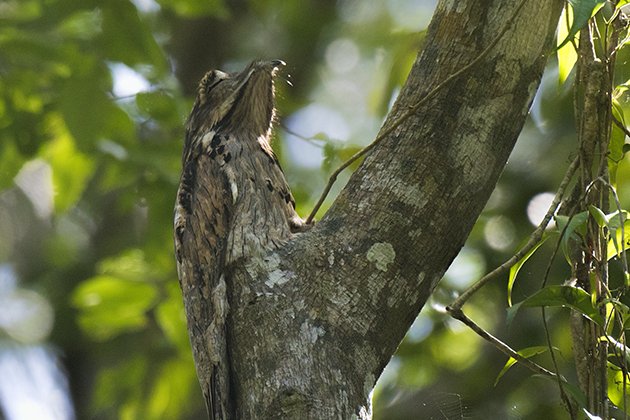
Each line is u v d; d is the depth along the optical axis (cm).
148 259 1220
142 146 1220
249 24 1670
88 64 1095
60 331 1639
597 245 636
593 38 675
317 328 591
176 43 1622
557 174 1246
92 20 1144
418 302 607
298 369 583
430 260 607
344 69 1745
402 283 601
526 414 1166
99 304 1215
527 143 1279
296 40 1695
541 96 1242
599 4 581
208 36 1628
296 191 1255
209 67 1623
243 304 625
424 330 1300
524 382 1208
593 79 654
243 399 604
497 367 1233
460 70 609
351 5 1725
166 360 1361
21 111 1191
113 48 1103
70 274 1669
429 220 607
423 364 1291
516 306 593
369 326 593
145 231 1223
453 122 618
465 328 1262
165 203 1212
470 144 616
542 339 1179
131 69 1134
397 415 1247
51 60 1105
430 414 1154
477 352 1284
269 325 605
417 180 611
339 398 574
